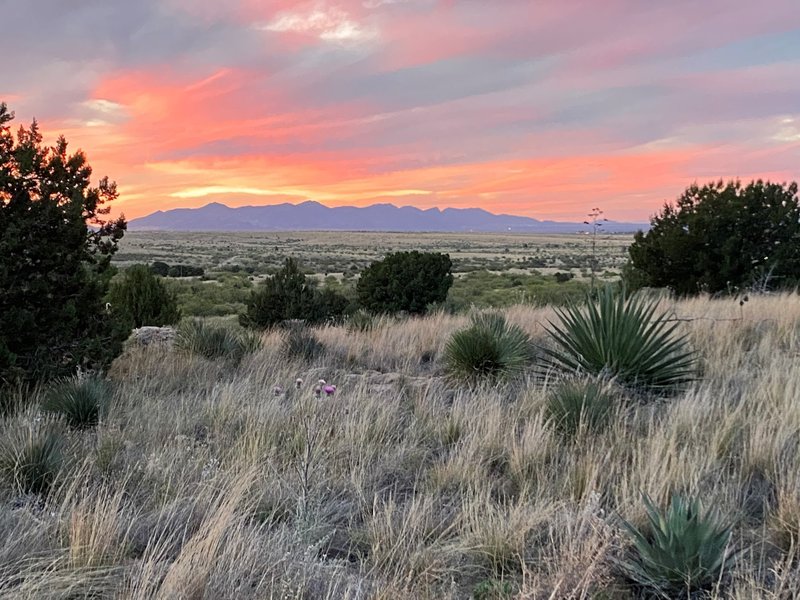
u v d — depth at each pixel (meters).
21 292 6.83
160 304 16.67
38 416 5.31
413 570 3.07
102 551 3.11
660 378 6.47
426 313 18.09
